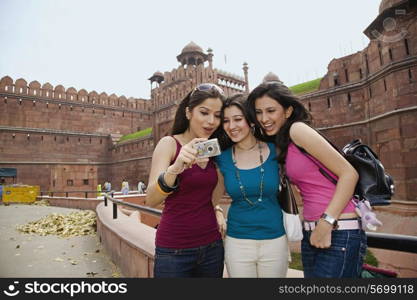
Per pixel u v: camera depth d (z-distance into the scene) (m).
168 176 1.38
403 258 6.08
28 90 26.22
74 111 28.44
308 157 1.38
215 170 1.68
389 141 9.78
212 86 1.67
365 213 1.28
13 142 24.70
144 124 32.94
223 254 1.71
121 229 4.27
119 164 28.02
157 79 31.28
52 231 7.02
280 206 1.62
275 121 1.55
